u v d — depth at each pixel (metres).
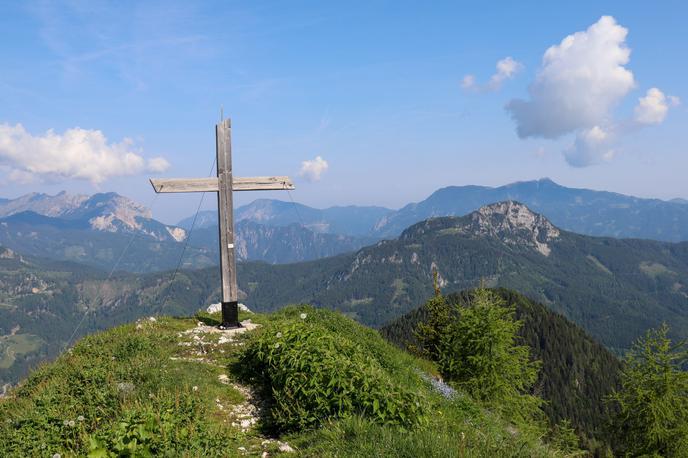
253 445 8.21
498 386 22.81
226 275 16.97
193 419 8.13
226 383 11.20
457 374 23.91
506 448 7.89
